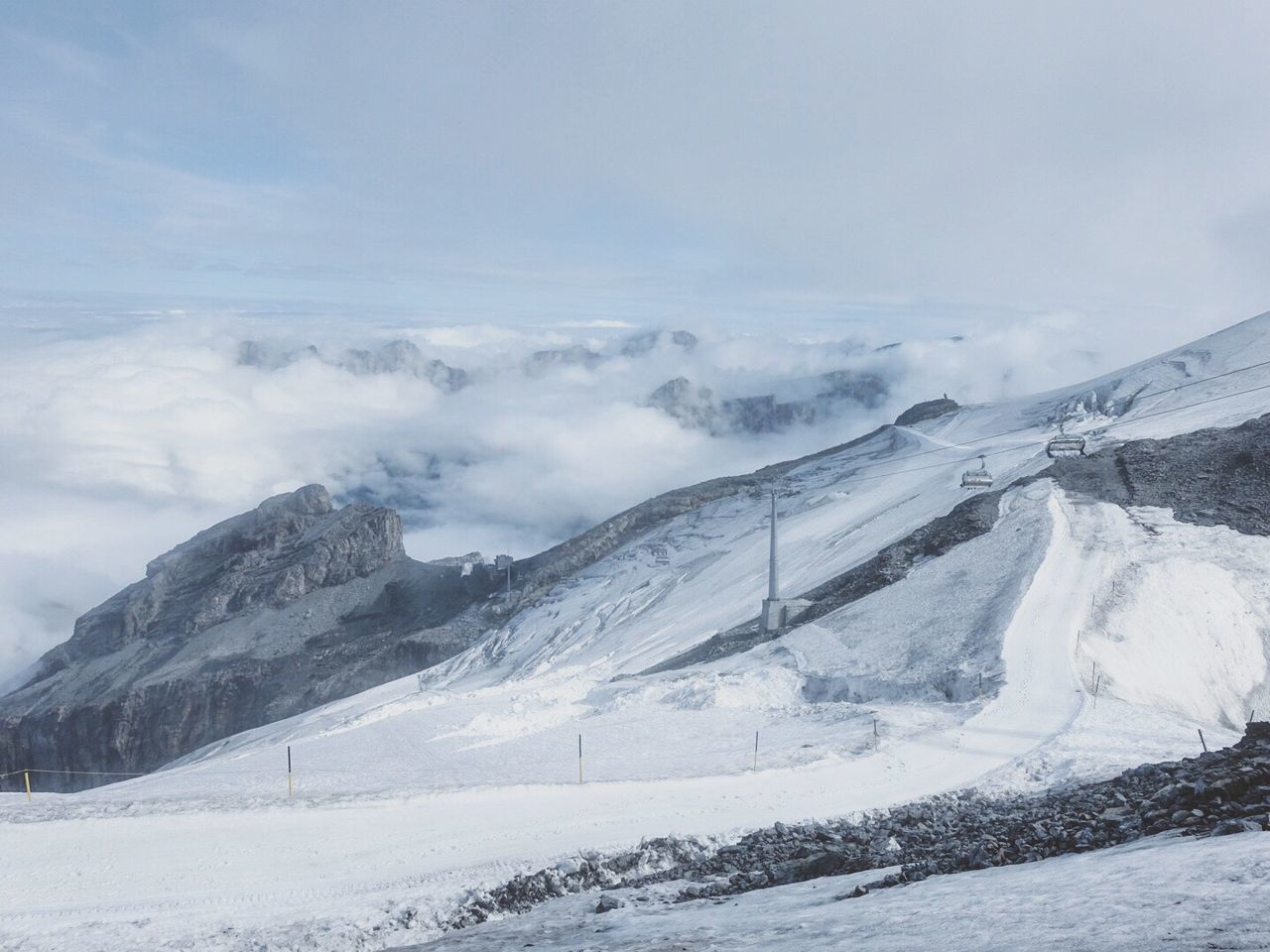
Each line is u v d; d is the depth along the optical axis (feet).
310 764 160.35
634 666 345.51
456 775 130.31
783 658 236.02
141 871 81.87
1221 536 256.32
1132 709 155.22
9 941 66.69
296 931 68.28
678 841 87.40
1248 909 27.68
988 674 180.04
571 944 48.62
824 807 103.86
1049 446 390.42
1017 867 48.37
